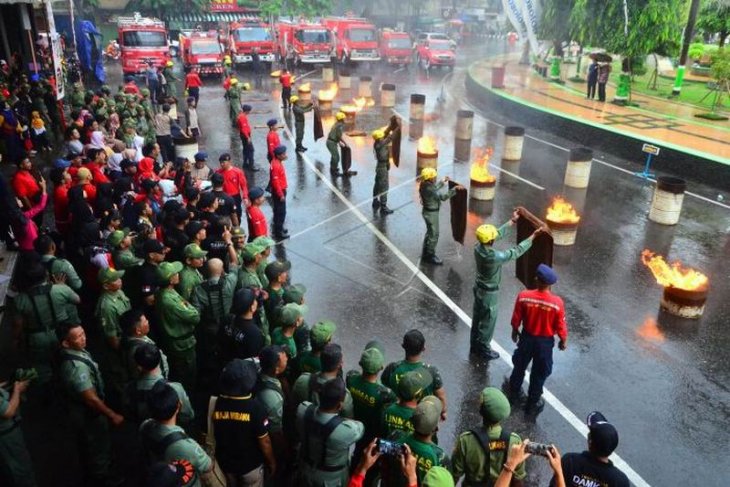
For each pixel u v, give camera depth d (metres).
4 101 16.36
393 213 13.68
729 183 15.57
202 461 4.09
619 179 16.50
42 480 5.78
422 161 16.66
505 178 16.44
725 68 22.97
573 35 26.20
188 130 20.38
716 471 6.32
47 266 6.66
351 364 8.01
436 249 11.75
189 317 6.34
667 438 6.78
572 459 4.17
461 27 58.06
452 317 9.29
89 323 8.34
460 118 20.14
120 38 32.66
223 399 4.45
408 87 32.62
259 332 5.86
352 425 4.31
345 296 9.88
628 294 10.13
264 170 17.19
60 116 19.45
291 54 38.62
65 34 33.34
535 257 8.64
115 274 6.18
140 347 4.91
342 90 30.84
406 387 4.44
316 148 19.38
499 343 8.63
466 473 4.26
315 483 4.41
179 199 10.41
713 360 8.30
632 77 28.17
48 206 13.21
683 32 26.77
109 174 11.27
